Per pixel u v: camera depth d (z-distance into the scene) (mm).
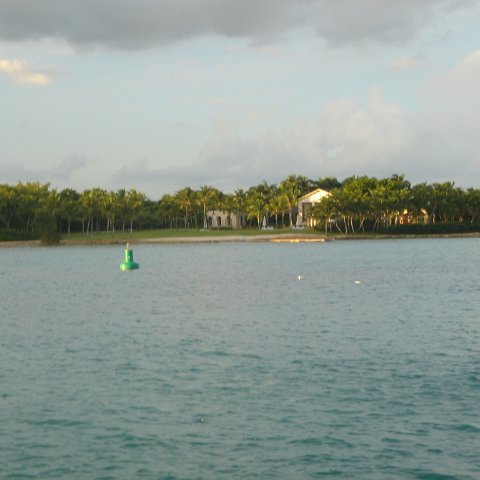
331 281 92938
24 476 23219
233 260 144375
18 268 129625
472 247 179375
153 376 35531
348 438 26078
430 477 22688
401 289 80125
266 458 24406
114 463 24188
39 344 45188
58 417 28859
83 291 84125
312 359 39031
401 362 37844
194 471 23453
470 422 27500
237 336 47531
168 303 69500
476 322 52281
